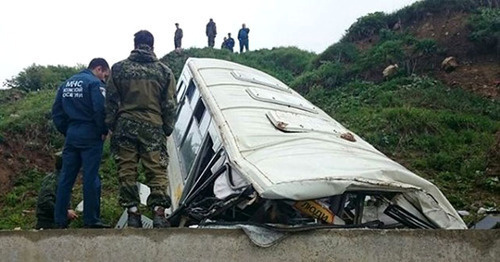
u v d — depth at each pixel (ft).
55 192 18.79
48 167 32.68
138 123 15.62
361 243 11.33
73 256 13.00
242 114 18.78
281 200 12.96
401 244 11.13
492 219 16.53
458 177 28.96
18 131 35.01
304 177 13.26
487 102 42.42
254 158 15.25
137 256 12.51
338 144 16.98
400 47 52.70
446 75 47.78
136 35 16.55
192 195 16.19
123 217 20.13
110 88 15.84
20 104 45.68
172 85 16.48
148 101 15.81
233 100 20.45
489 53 49.01
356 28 60.95
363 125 38.09
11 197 28.02
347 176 13.64
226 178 15.29
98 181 16.75
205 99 21.15
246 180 13.98
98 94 16.33
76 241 13.05
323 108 45.32
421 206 14.58
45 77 53.98
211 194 16.94
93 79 16.61
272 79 27.32
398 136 35.29
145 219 17.69
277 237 11.71
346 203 15.10
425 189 14.80
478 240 10.75
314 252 11.53
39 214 18.81
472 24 51.83
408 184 14.64
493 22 50.39
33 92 50.62
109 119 15.75
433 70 48.98
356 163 14.89
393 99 43.27
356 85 49.01
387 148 34.01
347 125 38.75
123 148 15.57
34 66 56.13
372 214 15.19
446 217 14.67
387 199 14.62
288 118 18.63
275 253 11.69
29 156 33.06
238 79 24.25
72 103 16.51
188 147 21.39
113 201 26.30
